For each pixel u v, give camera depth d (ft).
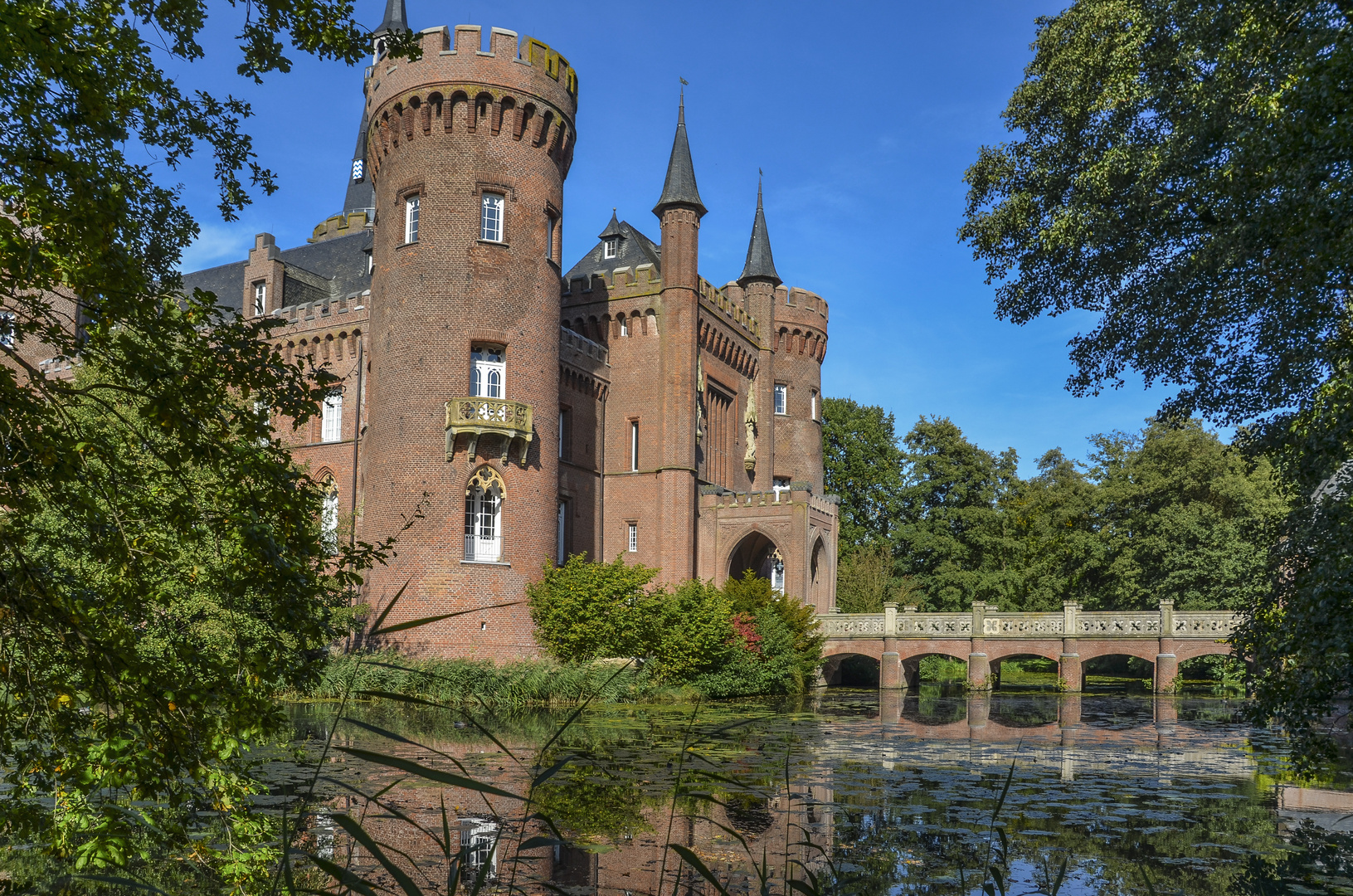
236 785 24.36
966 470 199.82
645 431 142.10
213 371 20.71
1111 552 181.98
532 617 111.04
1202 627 124.16
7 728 21.24
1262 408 54.60
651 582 137.49
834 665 149.28
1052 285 70.23
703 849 34.24
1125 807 41.98
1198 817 39.91
